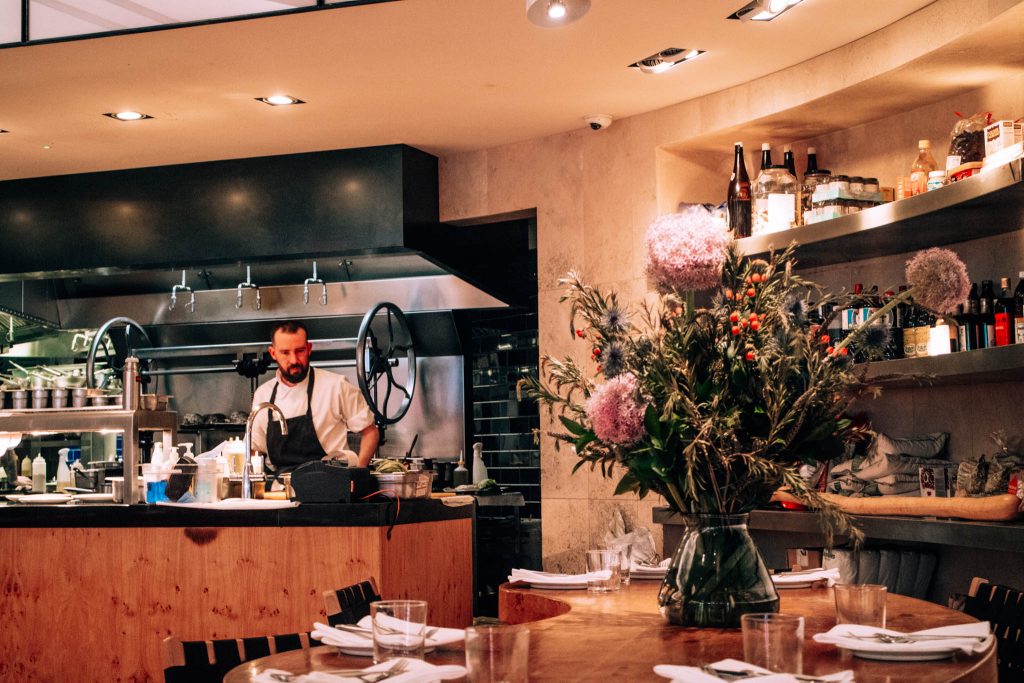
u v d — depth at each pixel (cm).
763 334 212
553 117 566
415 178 616
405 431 781
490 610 669
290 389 533
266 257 622
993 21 386
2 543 419
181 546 397
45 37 438
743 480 216
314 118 554
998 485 403
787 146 554
